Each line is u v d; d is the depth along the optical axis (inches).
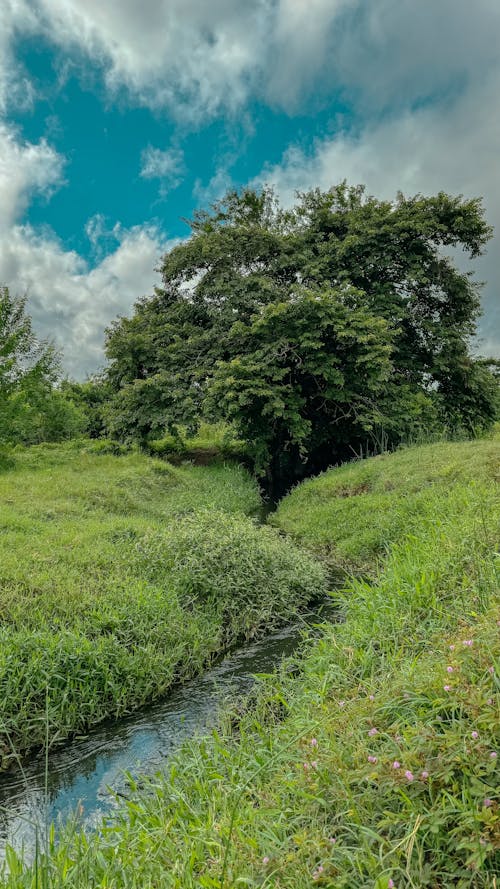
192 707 202.5
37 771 168.9
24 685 187.9
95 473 563.2
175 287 808.3
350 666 175.6
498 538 226.5
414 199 737.6
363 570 336.2
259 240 722.2
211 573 293.3
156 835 111.8
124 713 199.8
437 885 78.7
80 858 106.3
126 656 215.3
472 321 780.0
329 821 98.2
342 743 114.8
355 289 645.3
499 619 126.5
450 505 327.6
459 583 205.9
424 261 730.8
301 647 245.9
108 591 259.8
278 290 700.0
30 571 266.1
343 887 80.7
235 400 622.5
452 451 483.8
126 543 332.2
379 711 121.8
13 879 97.7
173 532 326.0
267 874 85.8
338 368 671.1
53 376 748.6
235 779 132.0
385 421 646.5
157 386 690.8
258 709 182.7
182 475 623.8
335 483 521.0
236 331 653.3
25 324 600.7
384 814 89.7
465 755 87.9
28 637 205.0
